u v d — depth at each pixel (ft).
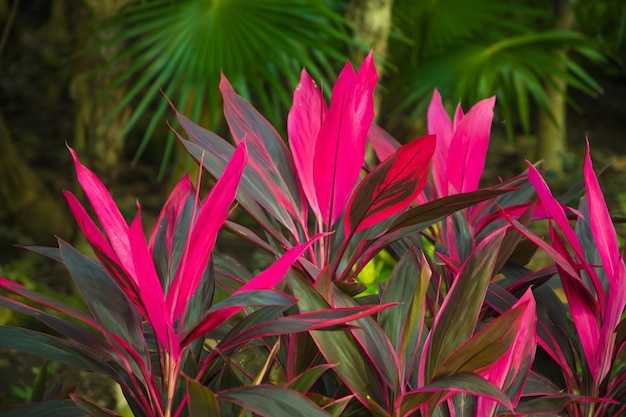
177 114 7.14
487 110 7.69
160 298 6.06
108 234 6.28
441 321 6.44
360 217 6.72
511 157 34.60
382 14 14.79
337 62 19.04
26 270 20.75
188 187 6.79
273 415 5.92
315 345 6.73
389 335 6.73
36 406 6.47
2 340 6.42
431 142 6.28
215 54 15.14
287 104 15.07
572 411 6.83
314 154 6.73
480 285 6.43
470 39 20.68
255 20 15.21
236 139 7.18
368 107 6.76
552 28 29.12
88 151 27.45
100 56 25.27
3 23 24.41
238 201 6.88
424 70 20.30
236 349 6.77
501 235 6.51
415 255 6.97
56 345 6.51
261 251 24.02
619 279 6.50
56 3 39.32
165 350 6.37
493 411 6.45
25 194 21.11
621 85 45.34
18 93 38.09
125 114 27.40
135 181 28.96
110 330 6.49
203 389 5.82
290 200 7.07
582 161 32.96
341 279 7.00
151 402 6.42
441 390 5.98
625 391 6.81
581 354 7.12
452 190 7.41
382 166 6.42
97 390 15.94
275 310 6.39
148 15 16.48
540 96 19.75
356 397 6.52
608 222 6.58
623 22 32.40
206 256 6.18
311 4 14.71
